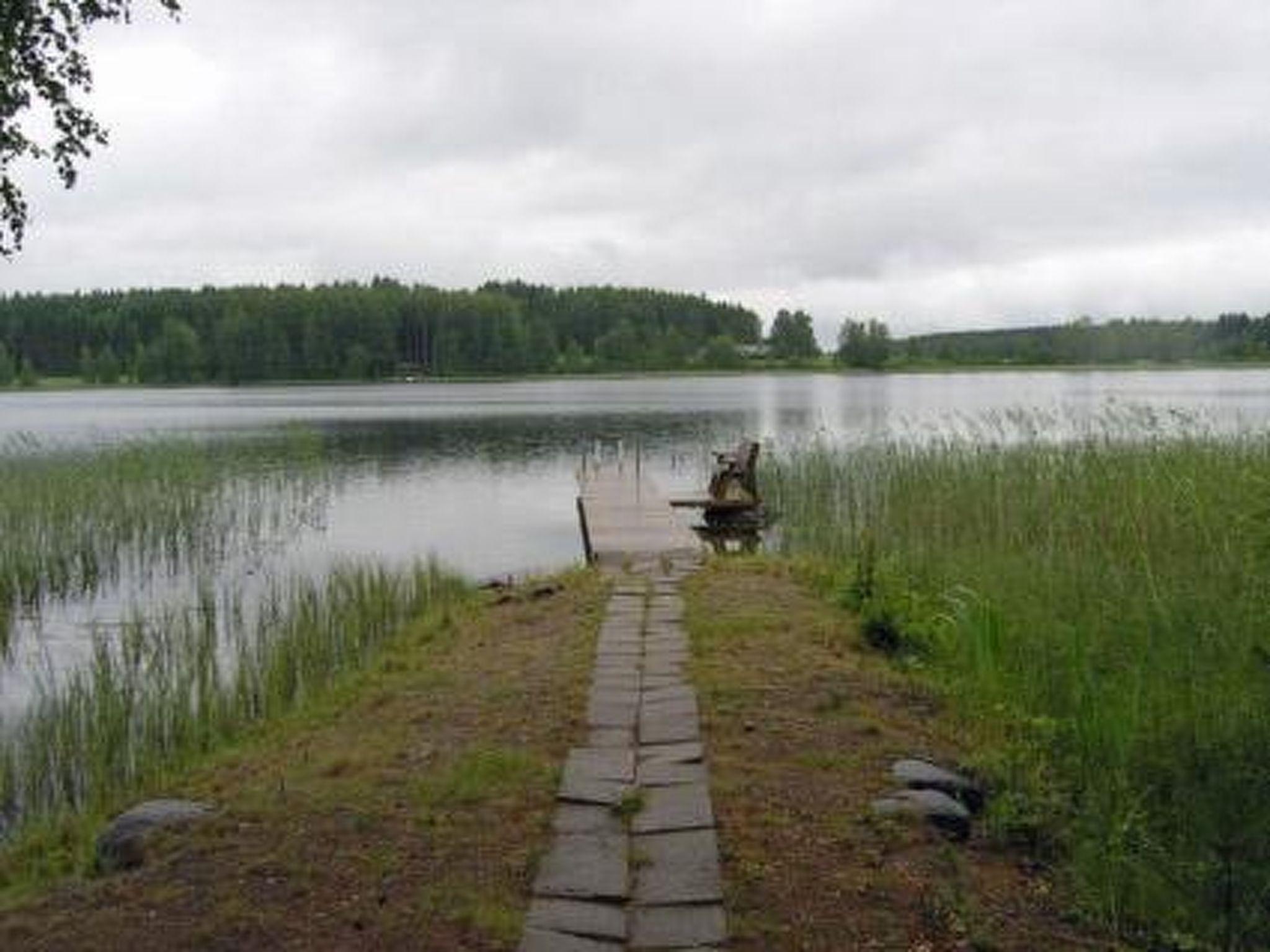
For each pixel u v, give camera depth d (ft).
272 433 141.79
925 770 19.65
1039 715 23.71
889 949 14.17
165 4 22.45
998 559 39.01
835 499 64.75
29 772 26.37
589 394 272.51
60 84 22.20
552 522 72.79
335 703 26.84
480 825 17.54
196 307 381.81
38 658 40.34
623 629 30.48
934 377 375.66
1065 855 17.83
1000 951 14.38
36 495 69.10
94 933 14.62
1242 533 30.94
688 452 117.60
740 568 40.70
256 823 17.76
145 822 18.04
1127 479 47.88
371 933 14.43
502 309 386.32
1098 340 385.29
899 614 30.07
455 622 35.40
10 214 23.36
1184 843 18.67
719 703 23.30
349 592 40.73
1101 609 30.22
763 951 14.02
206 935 14.47
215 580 54.75
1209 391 198.90
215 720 28.17
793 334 472.85
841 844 16.85
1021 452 60.23
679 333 428.97
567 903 15.08
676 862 16.22
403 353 379.96
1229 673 25.11
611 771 19.65
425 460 112.47
